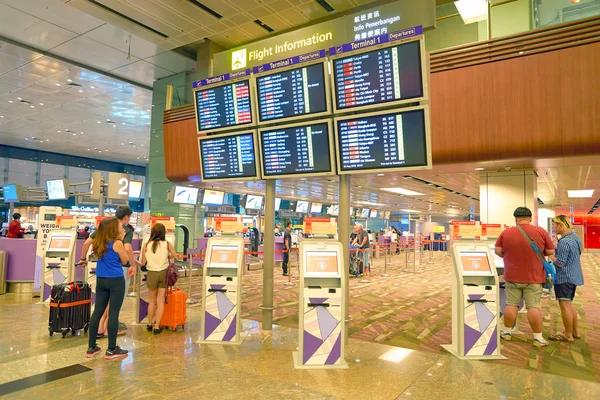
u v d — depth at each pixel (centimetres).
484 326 445
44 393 331
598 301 834
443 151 712
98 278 428
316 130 500
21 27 1070
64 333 490
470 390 349
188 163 1053
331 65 485
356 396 335
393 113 453
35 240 832
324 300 412
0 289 786
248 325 573
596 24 609
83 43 1161
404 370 399
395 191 1717
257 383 360
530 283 486
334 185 1602
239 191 1756
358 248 1215
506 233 500
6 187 1577
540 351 468
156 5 943
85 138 2302
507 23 721
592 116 603
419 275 1256
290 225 1234
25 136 2255
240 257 496
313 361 407
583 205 2292
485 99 681
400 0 508
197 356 432
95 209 2614
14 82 1445
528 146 645
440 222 4328
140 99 1630
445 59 718
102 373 378
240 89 552
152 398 324
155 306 541
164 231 541
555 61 630
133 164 3170
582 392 346
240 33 1105
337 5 954
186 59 1266
